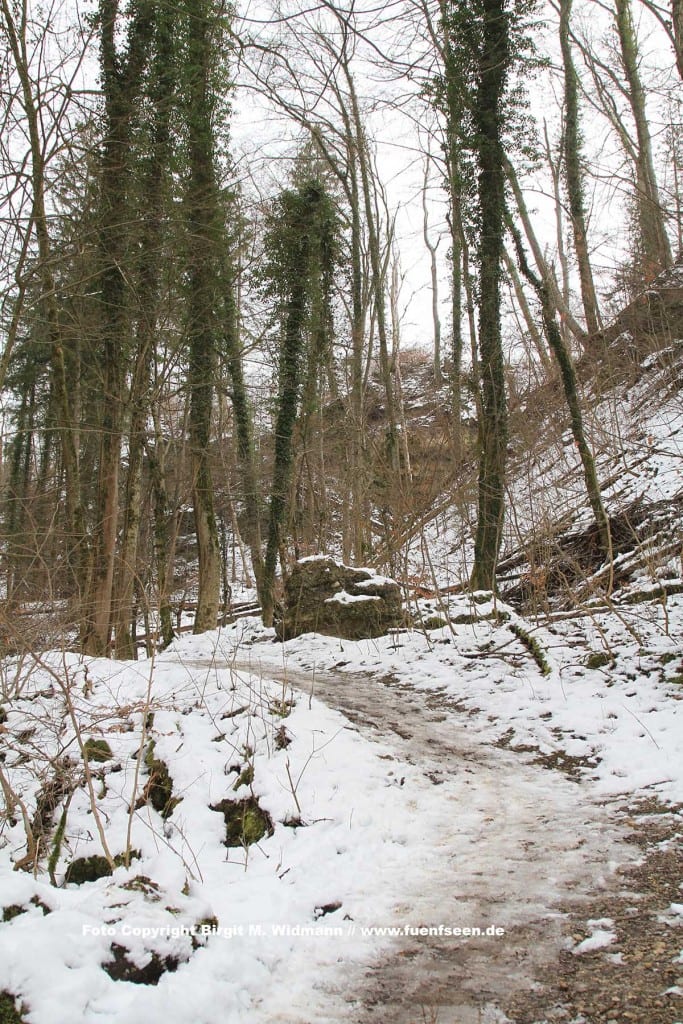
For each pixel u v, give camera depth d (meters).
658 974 3.69
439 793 6.39
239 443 19.84
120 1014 3.33
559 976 3.79
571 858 5.09
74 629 11.27
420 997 3.73
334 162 22.19
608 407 16.69
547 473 15.81
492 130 13.02
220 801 6.20
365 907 4.67
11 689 7.91
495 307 12.93
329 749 6.91
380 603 12.60
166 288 15.35
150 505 20.36
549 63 13.32
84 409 18.56
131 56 14.01
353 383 22.19
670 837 5.20
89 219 11.42
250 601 22.98
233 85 16.03
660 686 7.71
